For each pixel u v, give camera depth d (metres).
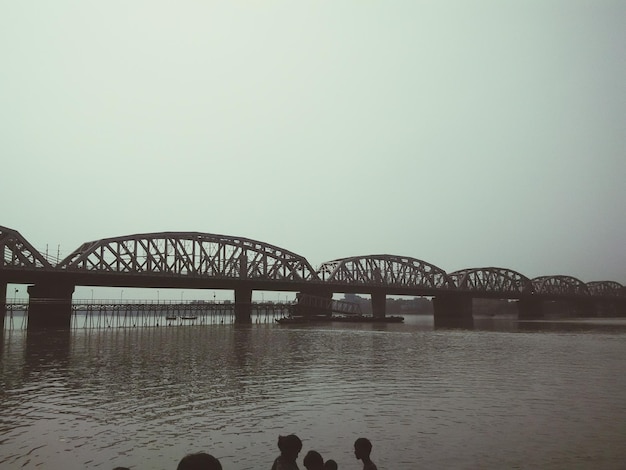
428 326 135.00
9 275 101.06
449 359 49.75
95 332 101.19
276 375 38.34
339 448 19.33
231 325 142.25
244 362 47.22
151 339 80.62
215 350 60.41
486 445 19.55
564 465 17.22
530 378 36.44
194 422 23.38
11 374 39.09
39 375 38.53
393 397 29.25
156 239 121.19
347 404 27.30
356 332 102.94
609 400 27.98
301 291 161.12
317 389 32.03
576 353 55.62
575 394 29.91
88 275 106.94
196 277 126.19
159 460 17.98
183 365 44.88
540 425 22.48
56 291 107.81
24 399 28.92
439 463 17.55
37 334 93.62
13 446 19.70
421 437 20.73
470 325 143.75
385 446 19.55
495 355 53.72
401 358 50.84
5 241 97.56
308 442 20.14
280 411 25.62
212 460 6.95
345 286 159.88
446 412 25.27
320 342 74.12
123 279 116.81
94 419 23.98
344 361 48.06
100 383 34.56
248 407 26.58
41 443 20.09
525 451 18.77
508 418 23.88
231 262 136.38
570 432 21.27
